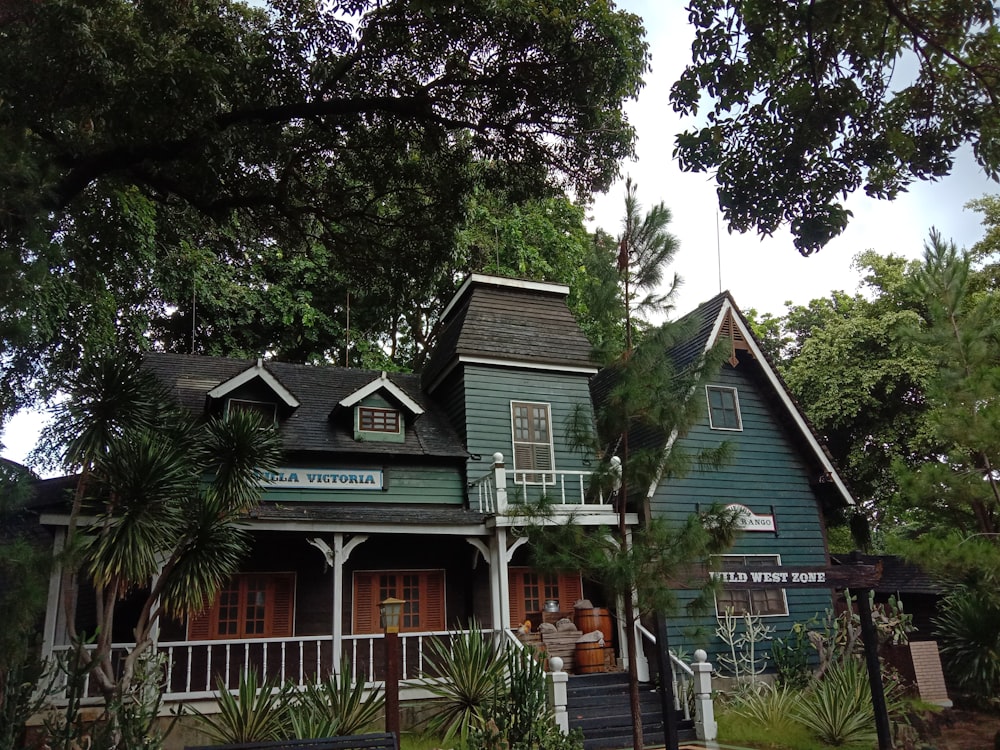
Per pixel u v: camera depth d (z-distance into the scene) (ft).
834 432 82.79
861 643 50.55
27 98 31.48
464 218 46.93
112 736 26.25
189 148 36.55
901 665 46.50
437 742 36.86
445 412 59.31
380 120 42.55
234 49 37.63
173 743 36.70
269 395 50.90
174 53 33.40
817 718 40.42
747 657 51.57
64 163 34.37
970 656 36.24
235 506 33.73
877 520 84.58
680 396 28.84
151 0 35.81
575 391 59.31
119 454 30.30
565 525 28.63
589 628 50.60
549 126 42.65
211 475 45.44
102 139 36.01
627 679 47.06
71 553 20.47
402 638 45.70
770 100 30.73
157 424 32.96
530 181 45.47
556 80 39.75
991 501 31.91
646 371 28.55
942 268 35.91
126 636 44.21
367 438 52.31
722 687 50.29
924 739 39.73
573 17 37.42
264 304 81.25
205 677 43.83
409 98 40.34
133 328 61.52
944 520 37.24
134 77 32.63
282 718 35.45
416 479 52.80
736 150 31.73
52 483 40.55
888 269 83.35
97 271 50.52
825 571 34.65
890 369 76.13
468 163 45.68
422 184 45.85
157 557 38.83
